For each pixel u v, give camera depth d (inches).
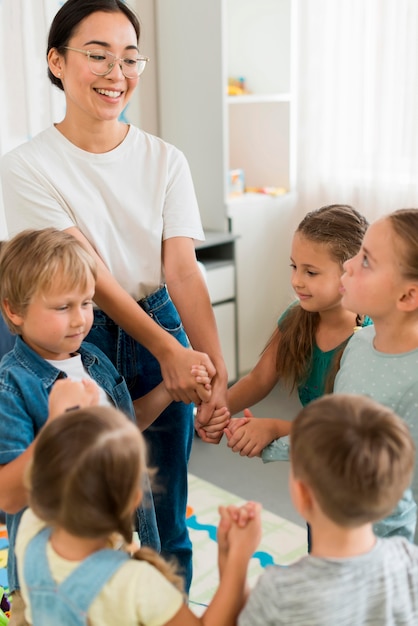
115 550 41.8
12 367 54.2
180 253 71.6
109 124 67.5
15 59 121.6
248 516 43.4
